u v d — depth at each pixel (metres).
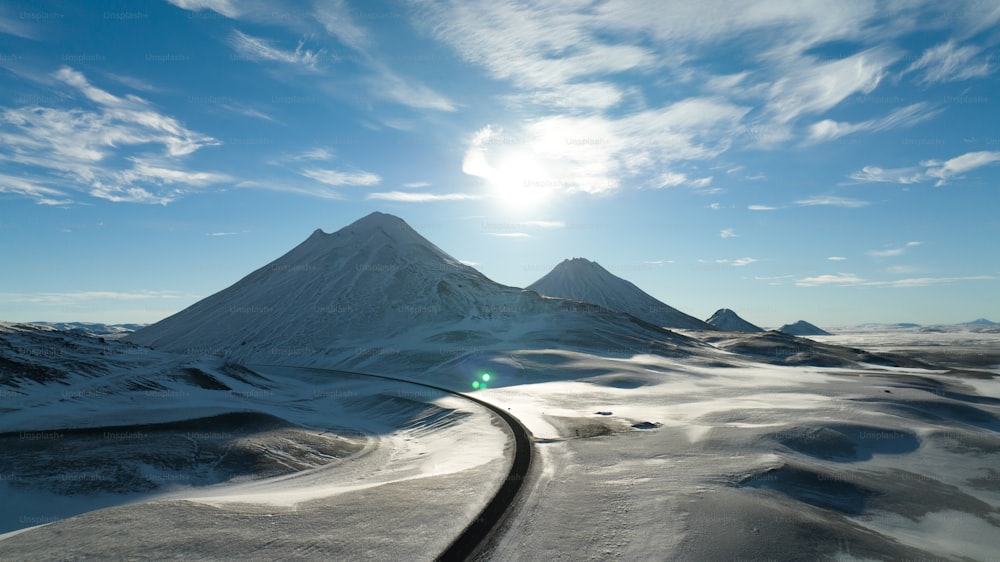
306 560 12.82
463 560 13.03
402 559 13.02
